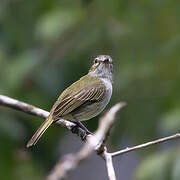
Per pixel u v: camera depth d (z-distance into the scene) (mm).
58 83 14906
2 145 14000
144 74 14352
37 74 14586
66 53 15039
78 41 15047
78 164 10742
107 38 15070
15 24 14930
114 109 9500
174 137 8539
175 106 13570
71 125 10883
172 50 14469
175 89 14078
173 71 14281
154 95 14266
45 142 15188
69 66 15102
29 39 14992
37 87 14617
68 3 15156
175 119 12688
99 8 15023
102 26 15078
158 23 14961
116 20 15062
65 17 14648
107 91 11742
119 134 14438
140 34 14961
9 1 14977
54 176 10672
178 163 11836
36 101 14422
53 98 14812
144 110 14266
